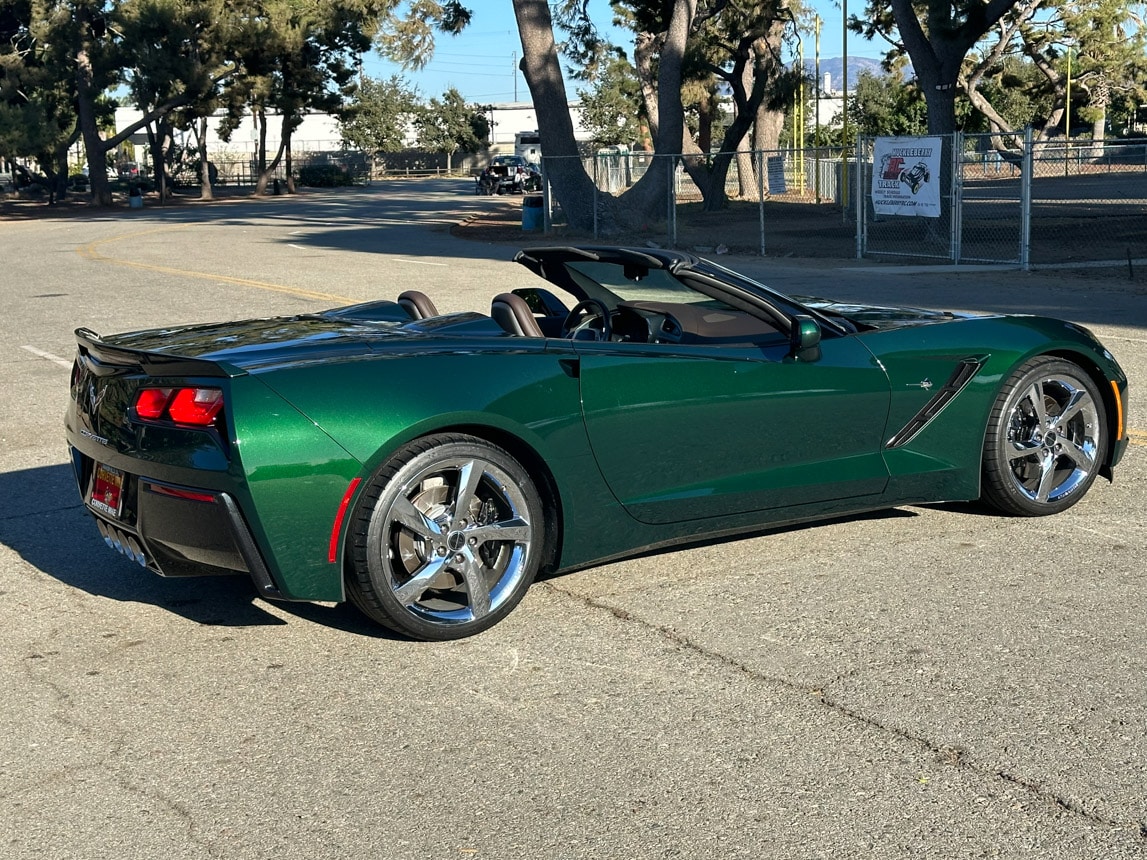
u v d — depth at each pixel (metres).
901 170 20.31
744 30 38.94
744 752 3.35
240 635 4.30
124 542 4.27
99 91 57.81
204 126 66.44
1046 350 5.37
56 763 3.36
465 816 3.04
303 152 106.12
